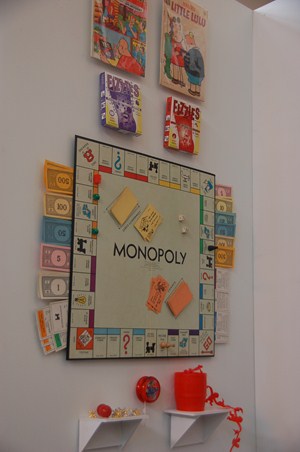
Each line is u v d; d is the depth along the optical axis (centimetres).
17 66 158
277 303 213
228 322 207
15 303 150
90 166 170
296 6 222
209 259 202
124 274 175
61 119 167
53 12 169
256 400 212
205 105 211
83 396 161
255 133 228
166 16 199
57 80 167
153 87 194
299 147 214
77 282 163
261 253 219
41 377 153
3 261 149
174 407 185
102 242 170
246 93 229
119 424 167
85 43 176
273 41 228
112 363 170
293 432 202
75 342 160
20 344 150
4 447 143
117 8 183
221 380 202
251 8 236
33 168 158
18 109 157
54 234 159
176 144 194
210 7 218
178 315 189
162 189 190
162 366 184
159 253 186
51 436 153
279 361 209
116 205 175
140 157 185
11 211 152
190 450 187
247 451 206
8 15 158
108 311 169
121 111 178
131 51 186
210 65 215
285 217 215
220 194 211
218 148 214
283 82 222
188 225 197
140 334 177
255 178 225
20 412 147
